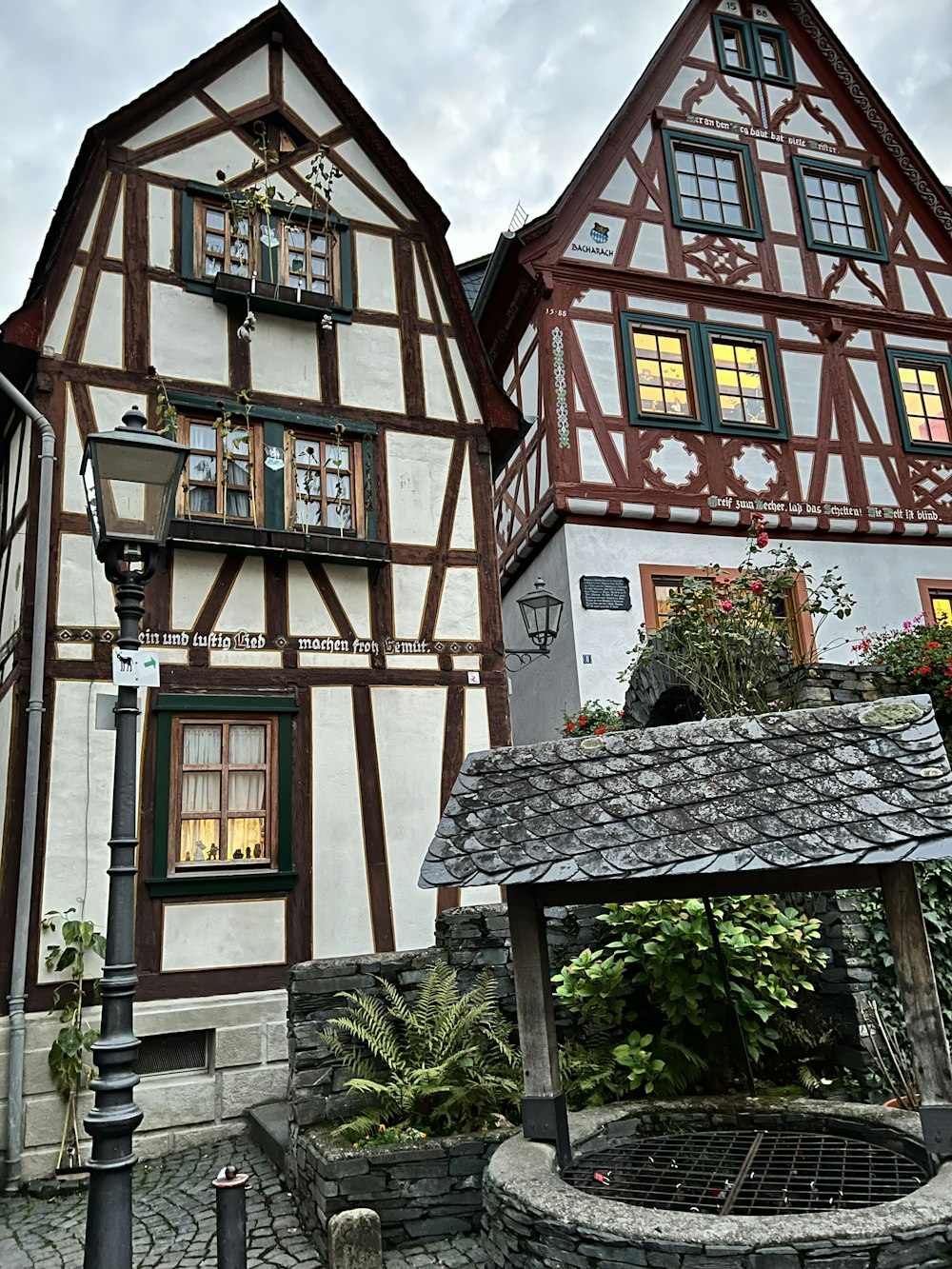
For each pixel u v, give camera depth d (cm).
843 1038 523
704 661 743
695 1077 509
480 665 908
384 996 568
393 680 871
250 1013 748
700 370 1231
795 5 1397
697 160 1320
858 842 323
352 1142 494
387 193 996
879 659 784
